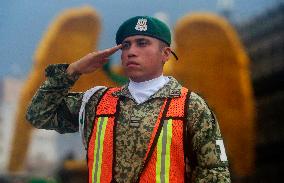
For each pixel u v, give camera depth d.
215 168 4.70
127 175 4.61
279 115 27.81
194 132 4.70
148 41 4.90
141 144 4.63
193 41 27.27
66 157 24.94
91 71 5.21
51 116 5.23
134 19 4.98
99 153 4.77
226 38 28.00
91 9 26.56
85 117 5.10
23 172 24.89
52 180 24.70
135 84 4.97
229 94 28.00
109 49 5.03
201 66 27.56
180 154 4.59
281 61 27.80
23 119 25.06
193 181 4.82
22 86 24.97
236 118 28.05
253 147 27.92
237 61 27.88
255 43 27.69
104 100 5.03
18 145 24.86
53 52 25.75
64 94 5.21
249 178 27.80
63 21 26.33
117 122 4.80
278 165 27.80
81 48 26.41
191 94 4.84
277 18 27.56
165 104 4.77
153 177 4.54
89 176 4.86
